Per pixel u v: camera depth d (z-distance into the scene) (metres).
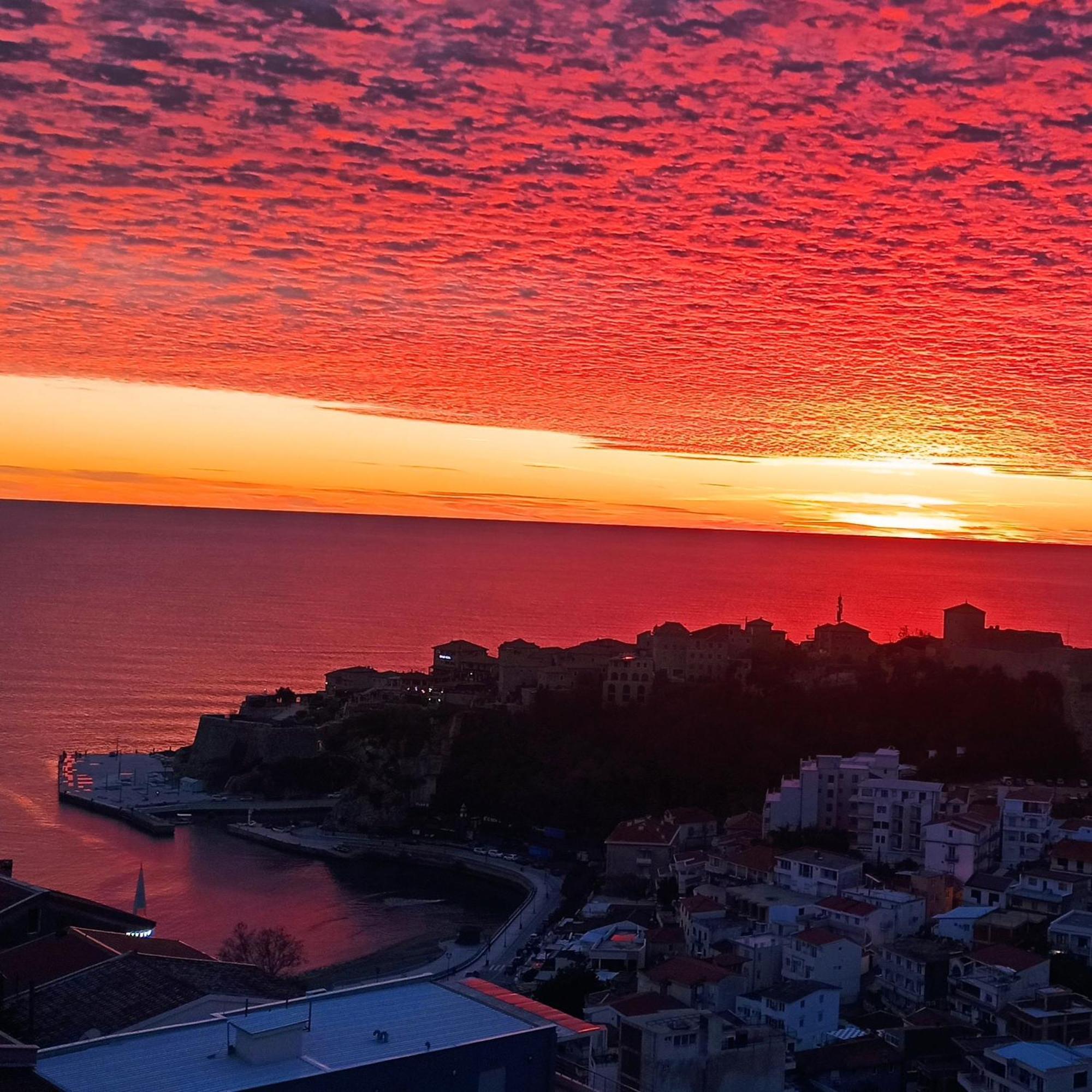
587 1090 44.34
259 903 165.12
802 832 159.50
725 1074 84.94
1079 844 137.25
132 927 94.19
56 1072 39.66
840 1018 109.06
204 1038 42.38
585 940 132.75
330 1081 39.62
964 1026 102.19
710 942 125.25
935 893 133.50
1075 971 111.88
